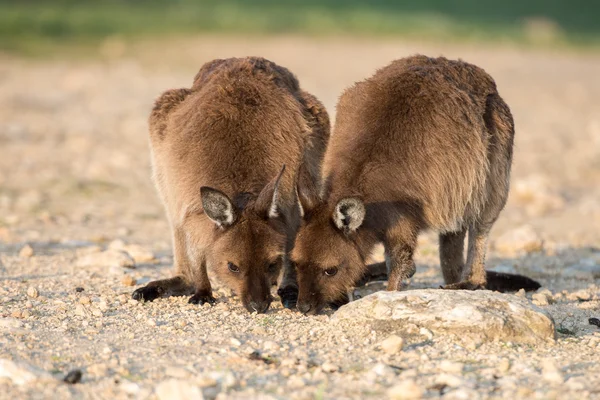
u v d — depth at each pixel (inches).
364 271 451.8
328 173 454.0
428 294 410.9
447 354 376.2
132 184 909.8
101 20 2158.0
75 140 1101.7
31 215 757.3
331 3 2928.2
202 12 2455.7
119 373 350.9
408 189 442.0
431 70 474.0
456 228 471.2
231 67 503.5
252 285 441.4
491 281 518.0
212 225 451.8
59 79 1589.6
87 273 546.0
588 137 1311.5
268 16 2449.6
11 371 342.0
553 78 2015.3
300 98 506.9
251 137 466.0
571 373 356.2
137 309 456.4
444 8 3139.8
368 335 397.1
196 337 401.4
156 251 644.7
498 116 484.1
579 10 3316.9
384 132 448.1
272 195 438.3
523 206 860.6
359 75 1790.1
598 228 756.0
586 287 538.9
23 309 445.1
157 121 505.7
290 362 360.8
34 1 2372.0
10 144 1077.8
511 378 345.7
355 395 329.1
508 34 2637.8
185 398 315.3
